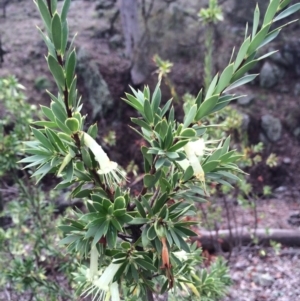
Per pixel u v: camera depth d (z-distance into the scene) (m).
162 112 0.90
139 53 4.78
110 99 4.66
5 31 5.21
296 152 4.62
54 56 0.77
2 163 2.24
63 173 0.86
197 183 0.91
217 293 1.56
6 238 2.33
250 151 3.61
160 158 0.81
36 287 2.21
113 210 0.78
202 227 3.39
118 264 0.86
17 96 2.35
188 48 4.79
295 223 3.79
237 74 0.84
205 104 0.83
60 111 0.81
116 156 4.42
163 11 4.90
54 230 2.47
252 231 3.52
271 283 3.02
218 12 2.69
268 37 0.86
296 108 4.73
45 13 0.75
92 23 5.23
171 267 0.85
